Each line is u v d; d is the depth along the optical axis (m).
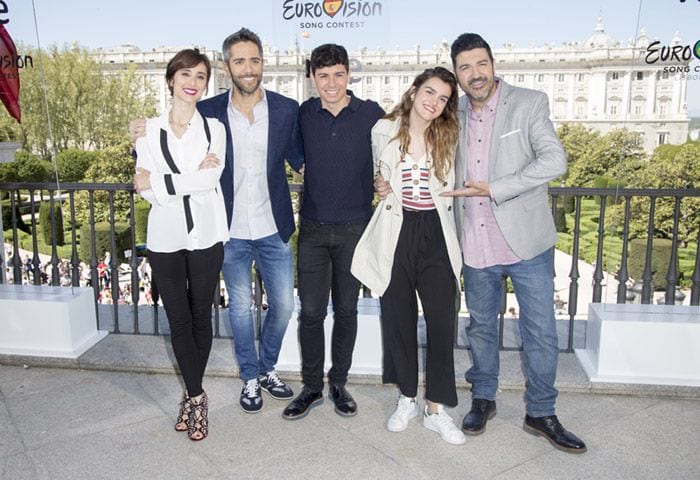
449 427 2.75
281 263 3.05
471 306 2.83
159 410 3.04
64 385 3.32
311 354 2.98
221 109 2.85
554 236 2.68
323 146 2.74
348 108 2.73
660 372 3.19
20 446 2.68
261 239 2.99
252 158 2.89
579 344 3.71
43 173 11.55
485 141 2.61
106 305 4.58
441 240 2.67
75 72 49.62
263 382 3.21
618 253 12.04
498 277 2.78
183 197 2.60
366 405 3.12
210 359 3.52
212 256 2.69
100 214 22.58
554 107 82.56
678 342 3.15
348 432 2.83
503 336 3.84
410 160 2.64
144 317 4.26
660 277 11.28
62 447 2.67
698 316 3.24
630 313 3.28
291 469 2.51
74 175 35.22
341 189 2.77
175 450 2.66
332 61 2.57
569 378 3.24
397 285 2.73
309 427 2.88
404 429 2.85
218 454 2.63
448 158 2.59
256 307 3.85
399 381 2.83
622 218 3.63
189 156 2.57
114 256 3.92
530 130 2.53
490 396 2.90
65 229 22.50
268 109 2.85
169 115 2.59
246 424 2.91
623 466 2.52
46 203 19.95
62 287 3.88
